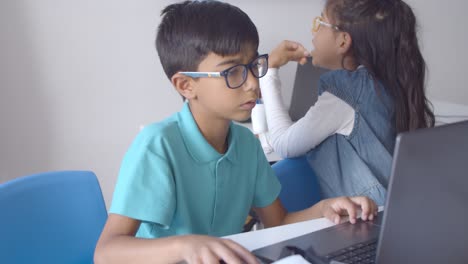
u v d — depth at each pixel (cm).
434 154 66
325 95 147
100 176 250
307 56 167
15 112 228
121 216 98
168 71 112
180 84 107
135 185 99
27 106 229
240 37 100
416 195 66
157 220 99
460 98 340
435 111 233
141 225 111
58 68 230
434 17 317
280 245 93
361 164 141
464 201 71
